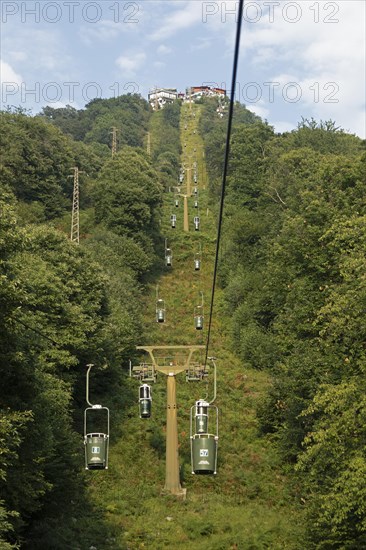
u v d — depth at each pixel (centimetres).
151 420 5116
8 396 2747
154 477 4434
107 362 5044
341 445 2655
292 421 4372
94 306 4975
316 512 3045
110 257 7994
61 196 10569
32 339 2997
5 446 2408
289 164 8612
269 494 4234
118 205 9275
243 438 4928
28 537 3183
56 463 3297
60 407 3594
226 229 9400
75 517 3656
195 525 3681
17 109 11744
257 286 7150
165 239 9881
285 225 4681
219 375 6062
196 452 3189
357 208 4341
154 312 7775
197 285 8781
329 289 3712
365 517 2569
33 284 3991
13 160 9875
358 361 2945
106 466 3203
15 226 2655
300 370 3672
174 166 17225
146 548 3438
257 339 6431
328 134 9875
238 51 1241
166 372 4503
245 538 3478
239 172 10575
